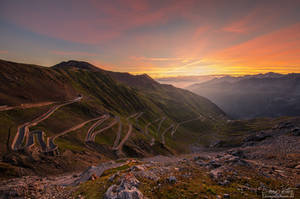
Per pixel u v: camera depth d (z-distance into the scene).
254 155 49.03
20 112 102.69
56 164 62.38
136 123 185.25
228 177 20.56
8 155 59.25
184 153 154.50
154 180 18.52
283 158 38.47
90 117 141.62
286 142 64.12
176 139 193.88
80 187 20.80
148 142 135.38
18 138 75.56
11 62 182.00
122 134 130.88
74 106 146.12
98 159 80.19
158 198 14.14
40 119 103.75
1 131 76.31
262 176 22.00
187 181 18.64
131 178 18.11
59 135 93.69
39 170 56.00
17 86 142.50
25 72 176.38
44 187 21.62
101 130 122.31
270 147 58.50
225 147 156.75
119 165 42.84
